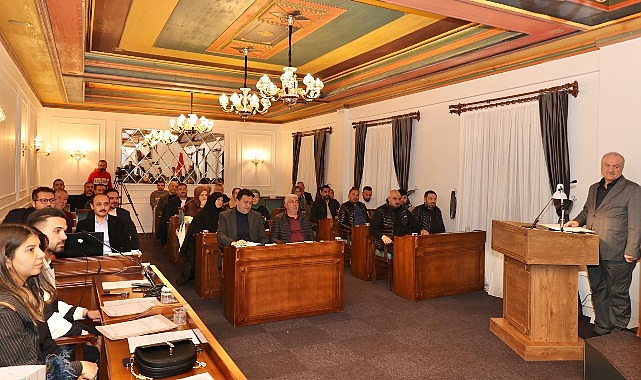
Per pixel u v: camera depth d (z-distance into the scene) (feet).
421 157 27.40
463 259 21.75
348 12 18.72
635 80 16.51
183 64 26.63
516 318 14.85
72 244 11.98
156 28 20.88
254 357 13.80
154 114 40.63
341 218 28.35
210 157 42.91
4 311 6.07
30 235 6.78
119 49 24.06
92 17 19.24
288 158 44.39
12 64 20.36
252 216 19.40
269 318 17.03
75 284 11.70
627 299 14.82
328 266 18.11
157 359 6.39
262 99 23.75
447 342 15.12
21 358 6.11
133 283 11.00
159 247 32.48
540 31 17.15
